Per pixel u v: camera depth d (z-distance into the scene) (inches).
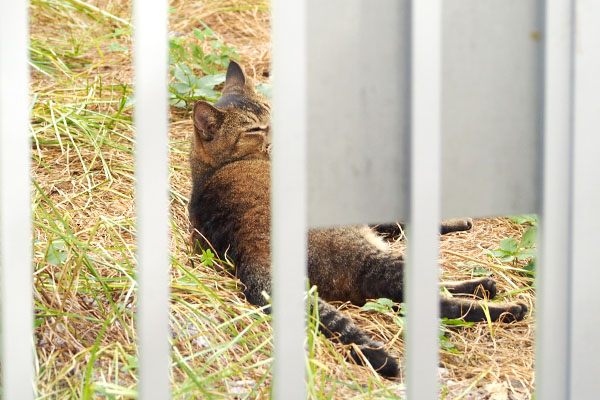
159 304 111.0
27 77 102.2
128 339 181.5
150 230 109.0
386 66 118.0
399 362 192.2
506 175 127.5
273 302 115.8
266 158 256.7
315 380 166.1
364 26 116.3
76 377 163.3
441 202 125.5
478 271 246.5
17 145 102.2
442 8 120.2
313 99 116.5
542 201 128.3
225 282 216.7
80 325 183.3
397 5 116.6
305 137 112.7
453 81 122.7
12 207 103.2
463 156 125.2
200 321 190.7
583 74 124.0
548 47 122.9
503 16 122.5
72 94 321.4
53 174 270.5
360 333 189.6
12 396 107.3
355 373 179.3
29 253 105.3
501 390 176.7
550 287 130.3
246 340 185.9
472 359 196.1
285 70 109.4
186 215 264.5
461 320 208.5
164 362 112.7
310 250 221.3
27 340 107.0
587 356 131.5
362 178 120.1
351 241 223.9
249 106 259.3
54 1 414.0
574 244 128.4
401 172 121.3
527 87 125.7
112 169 278.4
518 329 212.1
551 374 132.6
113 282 203.9
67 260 197.8
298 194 113.0
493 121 125.3
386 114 119.2
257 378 172.6
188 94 331.9
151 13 104.0
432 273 120.6
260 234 222.5
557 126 125.4
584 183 126.9
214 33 410.0
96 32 404.8
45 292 191.5
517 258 246.8
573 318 130.3
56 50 366.3
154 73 105.3
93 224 241.3
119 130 305.0
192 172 253.1
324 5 114.5
